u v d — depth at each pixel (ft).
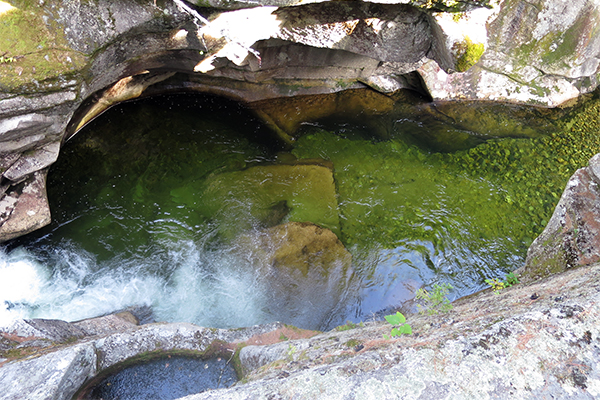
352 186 21.43
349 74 25.63
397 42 18.56
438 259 18.37
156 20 15.78
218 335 11.53
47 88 14.89
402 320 7.04
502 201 21.06
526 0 23.65
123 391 9.95
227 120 24.35
